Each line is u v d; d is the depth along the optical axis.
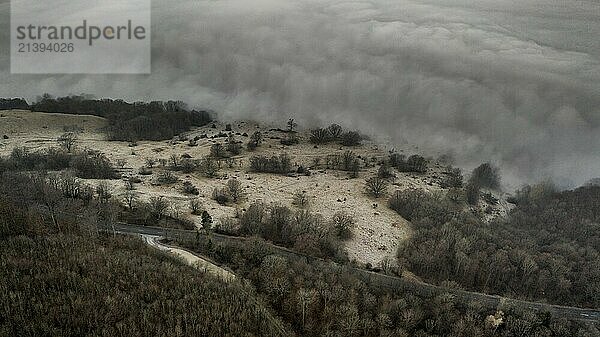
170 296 139.12
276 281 162.75
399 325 160.12
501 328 171.00
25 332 118.56
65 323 122.75
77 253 154.25
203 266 172.25
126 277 144.25
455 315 170.75
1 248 152.88
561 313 199.12
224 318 133.75
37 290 132.50
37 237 164.00
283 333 143.12
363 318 157.38
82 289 135.88
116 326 123.12
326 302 159.12
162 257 169.75
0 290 130.62
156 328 124.75
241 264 177.75
